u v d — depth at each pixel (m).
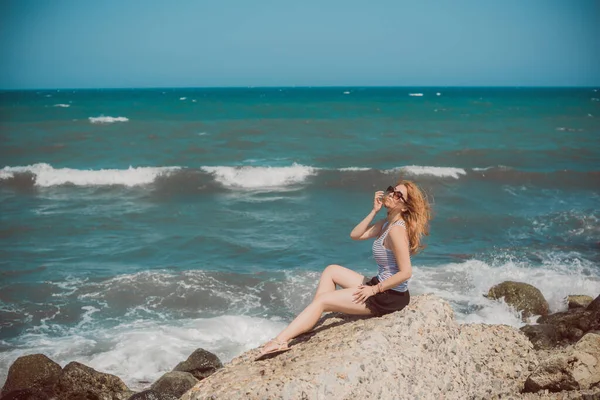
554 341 8.67
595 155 28.19
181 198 19.89
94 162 25.73
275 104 65.00
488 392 5.25
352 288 5.14
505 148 30.05
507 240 14.93
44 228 15.78
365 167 25.44
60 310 10.27
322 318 5.64
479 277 11.98
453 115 48.44
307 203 19.14
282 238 14.91
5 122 38.12
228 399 4.20
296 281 11.62
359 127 38.03
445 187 21.45
